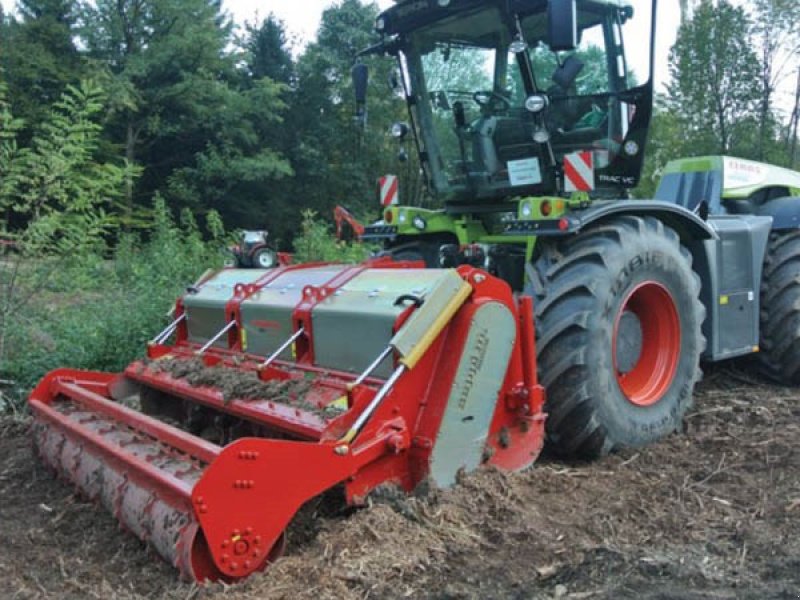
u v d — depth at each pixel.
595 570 3.19
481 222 6.24
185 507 3.16
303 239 13.61
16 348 6.43
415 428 3.73
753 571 3.22
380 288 4.06
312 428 3.56
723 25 21.86
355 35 31.06
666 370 5.19
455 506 3.63
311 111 30.55
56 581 3.24
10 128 6.31
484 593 3.01
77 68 24.42
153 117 25.77
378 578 3.06
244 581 3.04
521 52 5.32
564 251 4.90
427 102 6.14
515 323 3.99
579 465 4.64
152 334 7.00
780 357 6.65
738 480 4.38
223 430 4.60
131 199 23.62
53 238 6.73
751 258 6.37
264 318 4.66
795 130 23.23
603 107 5.59
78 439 4.21
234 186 28.19
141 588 3.17
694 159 7.44
